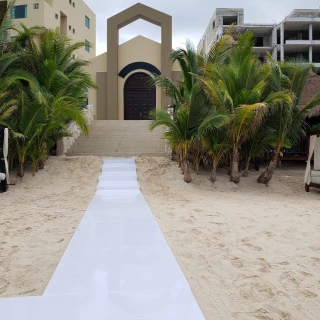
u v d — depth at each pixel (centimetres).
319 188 1016
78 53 2809
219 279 372
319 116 1461
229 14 3684
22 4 2284
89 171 1170
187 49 1169
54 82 1221
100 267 371
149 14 2183
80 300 297
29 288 354
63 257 401
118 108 2220
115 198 838
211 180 1112
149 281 335
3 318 272
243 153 1191
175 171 1170
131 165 1208
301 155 1471
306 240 516
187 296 305
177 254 447
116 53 2197
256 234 547
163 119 1040
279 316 300
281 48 3450
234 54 1060
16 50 1268
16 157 1172
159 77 1209
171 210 730
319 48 3528
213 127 1003
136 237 485
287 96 935
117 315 272
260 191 1067
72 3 2855
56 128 1220
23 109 1049
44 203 835
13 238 534
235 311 306
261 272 392
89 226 547
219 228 581
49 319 269
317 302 326
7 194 950
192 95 1024
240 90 1030
